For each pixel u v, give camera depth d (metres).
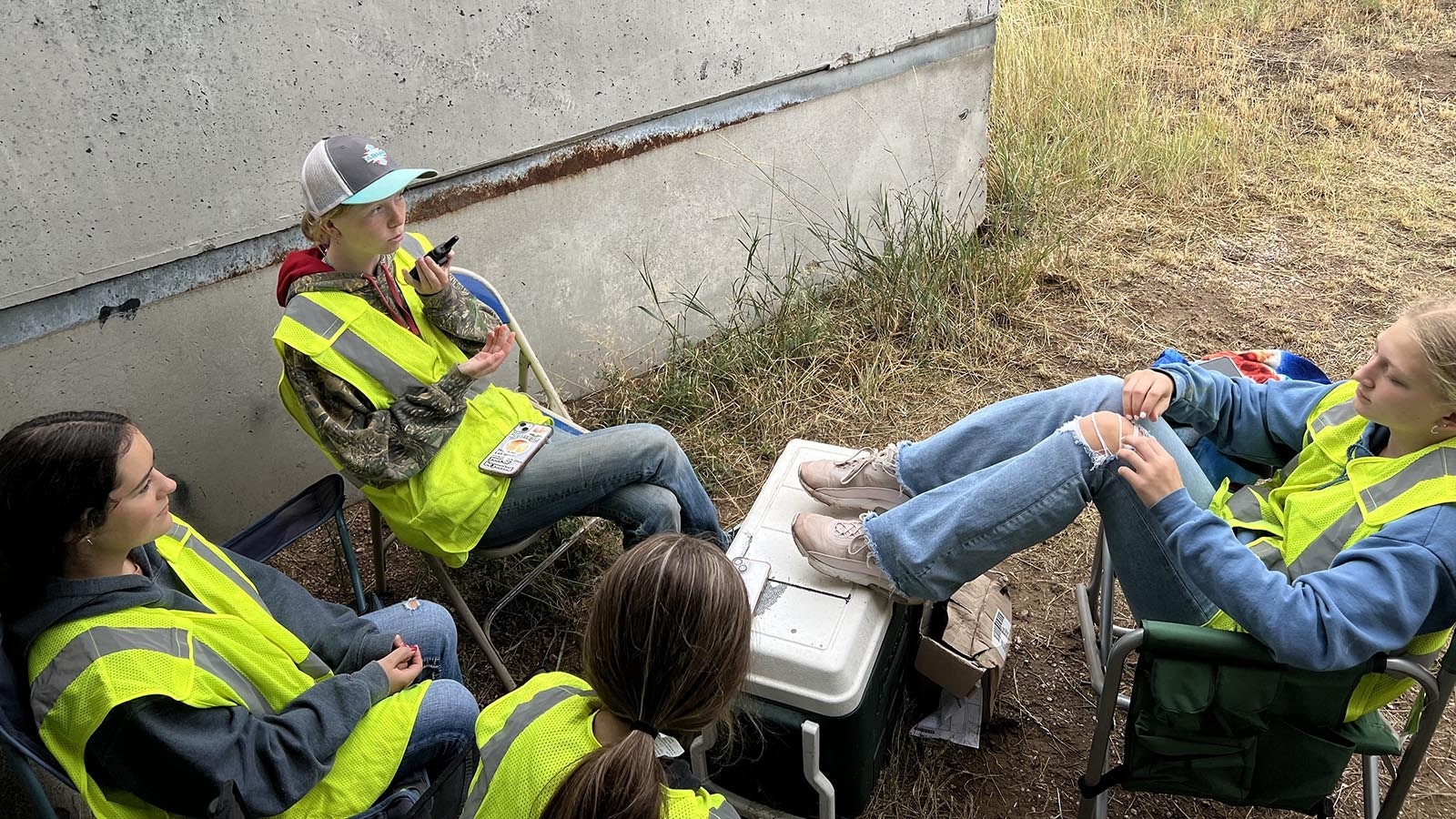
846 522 2.21
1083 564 3.08
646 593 1.32
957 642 2.35
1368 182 5.32
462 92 3.04
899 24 4.17
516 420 2.59
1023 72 5.88
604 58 3.34
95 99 2.38
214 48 2.53
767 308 4.25
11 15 2.21
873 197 4.50
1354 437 1.97
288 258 2.36
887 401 3.83
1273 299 4.44
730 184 3.95
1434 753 2.52
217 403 2.88
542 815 1.24
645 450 2.47
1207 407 2.21
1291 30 7.32
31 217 2.38
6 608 1.59
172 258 2.64
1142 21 7.21
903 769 2.47
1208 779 1.96
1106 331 4.25
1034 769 2.48
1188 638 1.78
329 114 2.80
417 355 2.38
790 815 2.25
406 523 2.36
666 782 1.34
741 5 3.62
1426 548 1.69
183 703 1.60
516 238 3.39
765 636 2.05
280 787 1.69
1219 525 1.82
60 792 2.08
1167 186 5.20
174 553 1.84
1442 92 6.30
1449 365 1.66
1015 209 4.96
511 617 2.91
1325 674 1.78
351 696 1.81
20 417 2.52
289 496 3.15
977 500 2.06
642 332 3.93
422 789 1.87
